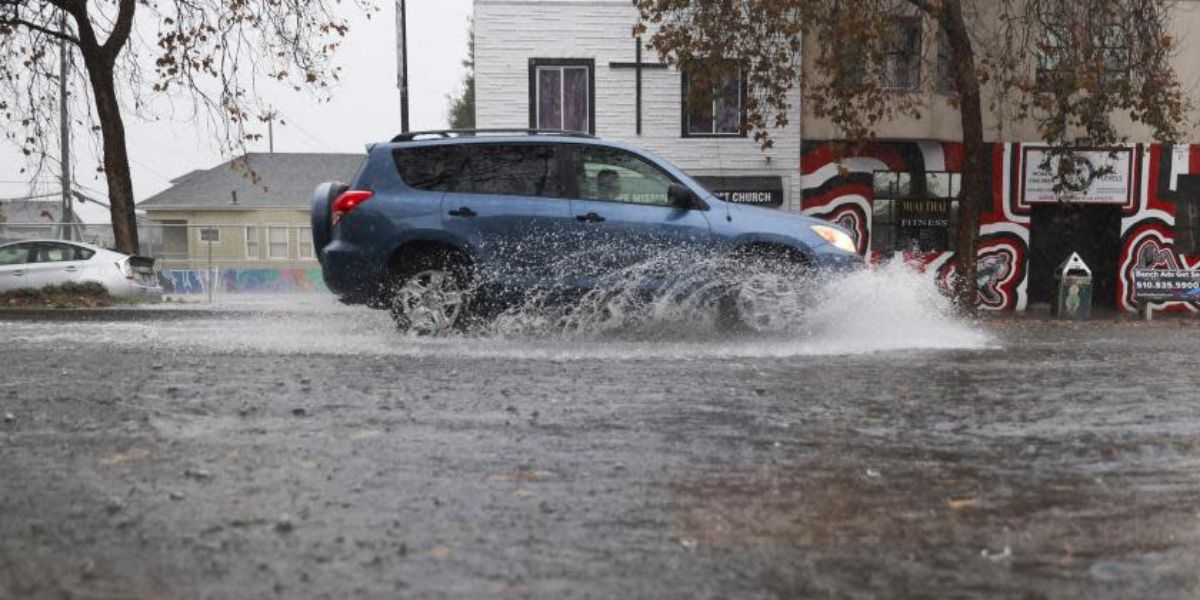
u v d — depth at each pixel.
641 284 12.70
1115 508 4.91
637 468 5.54
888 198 30.67
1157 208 31.52
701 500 4.93
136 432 6.28
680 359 10.20
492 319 12.76
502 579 3.79
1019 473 5.58
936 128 29.88
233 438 6.14
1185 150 31.45
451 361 9.89
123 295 26.30
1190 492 5.23
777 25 25.75
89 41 25.41
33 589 3.62
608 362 9.88
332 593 3.62
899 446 6.20
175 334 13.25
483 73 29.86
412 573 3.84
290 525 4.39
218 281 37.72
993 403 7.78
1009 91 30.38
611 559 4.04
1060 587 3.82
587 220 12.71
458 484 5.14
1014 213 31.20
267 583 3.71
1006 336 14.62
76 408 7.04
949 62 29.33
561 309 12.75
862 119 29.70
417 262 12.80
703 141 30.16
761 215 12.98
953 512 4.81
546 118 30.16
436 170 12.95
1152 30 26.88
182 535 4.26
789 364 9.89
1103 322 24.16
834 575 3.91
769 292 12.80
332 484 5.11
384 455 5.73
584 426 6.62
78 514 4.55
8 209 49.69
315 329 14.13
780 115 27.12
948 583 3.85
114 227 26.61
